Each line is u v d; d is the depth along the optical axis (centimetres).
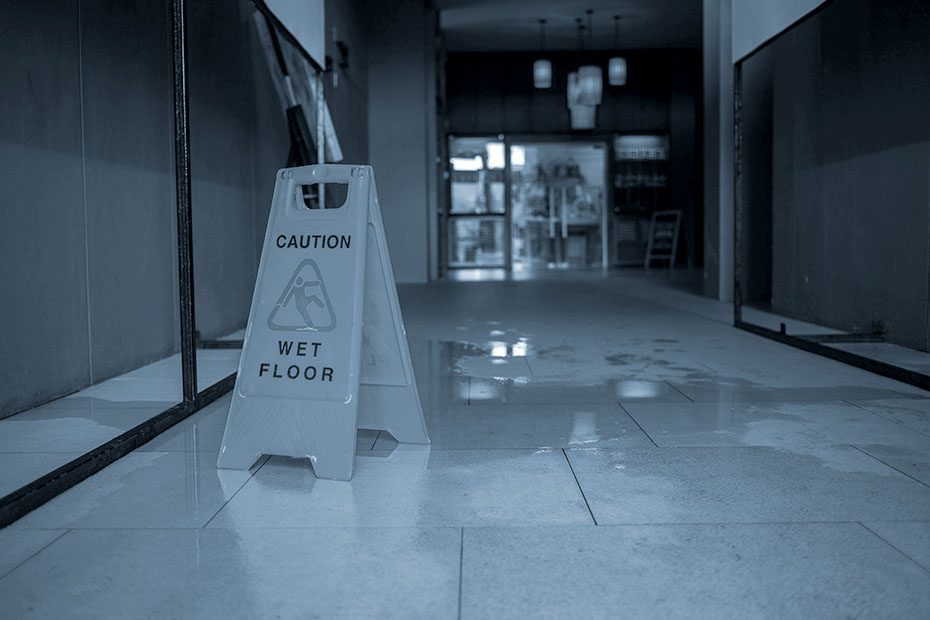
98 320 400
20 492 215
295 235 265
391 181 1180
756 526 202
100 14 400
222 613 158
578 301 854
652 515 210
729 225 851
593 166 1916
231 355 493
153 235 466
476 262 1650
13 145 326
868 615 156
